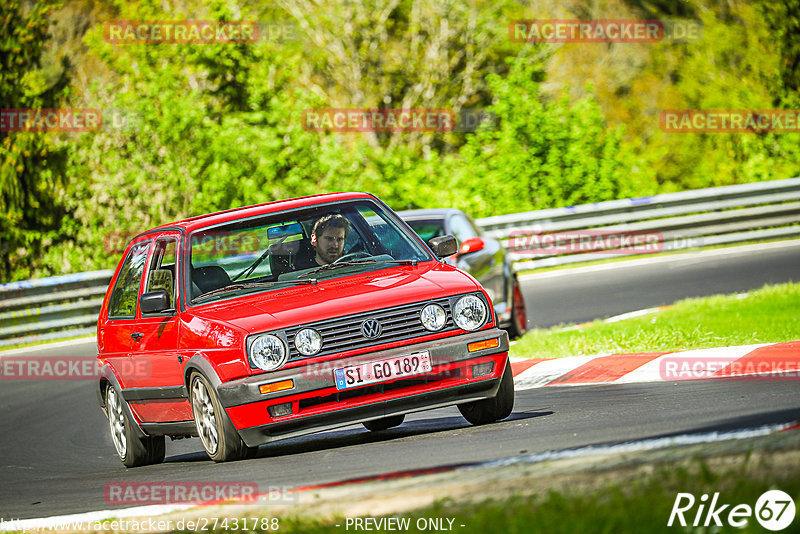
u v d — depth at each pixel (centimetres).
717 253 6862
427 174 8762
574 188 8725
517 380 3675
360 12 12462
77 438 3859
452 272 2761
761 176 10012
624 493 1568
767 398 2558
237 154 8719
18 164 9744
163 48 9556
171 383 2783
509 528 1491
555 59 12638
